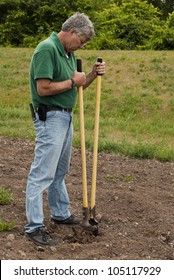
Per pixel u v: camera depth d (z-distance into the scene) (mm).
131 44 39250
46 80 7723
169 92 25469
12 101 25625
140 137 18391
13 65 29844
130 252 8000
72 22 7871
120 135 19016
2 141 16156
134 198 10375
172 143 18234
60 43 7879
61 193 8898
